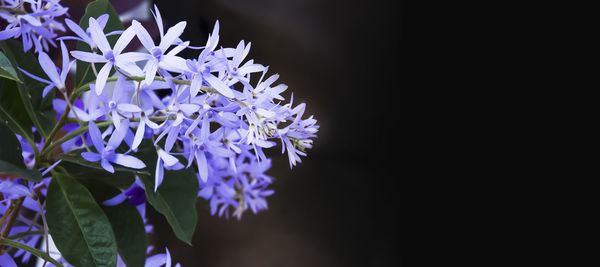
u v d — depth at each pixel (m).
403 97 2.16
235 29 1.73
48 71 0.63
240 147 0.66
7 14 0.67
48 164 0.67
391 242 2.01
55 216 0.65
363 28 2.02
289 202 1.83
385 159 2.11
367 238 1.92
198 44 1.06
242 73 0.62
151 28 0.74
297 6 1.86
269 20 1.80
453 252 2.20
